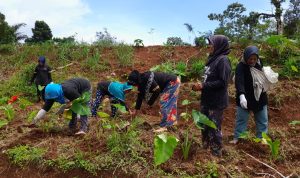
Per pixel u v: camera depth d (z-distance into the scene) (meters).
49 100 6.12
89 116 6.84
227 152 5.79
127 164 5.30
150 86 6.29
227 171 5.22
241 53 9.79
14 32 19.03
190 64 10.02
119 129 5.90
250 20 15.30
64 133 6.42
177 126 6.72
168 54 10.68
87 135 6.04
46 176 5.47
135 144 5.61
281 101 7.70
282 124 7.32
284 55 9.23
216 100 5.50
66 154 5.65
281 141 6.33
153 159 5.36
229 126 7.33
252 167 5.49
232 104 7.77
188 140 5.84
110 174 5.27
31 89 9.53
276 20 14.05
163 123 6.40
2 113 7.87
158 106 8.09
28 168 5.61
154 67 9.21
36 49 12.02
